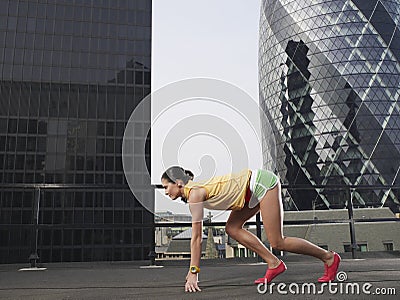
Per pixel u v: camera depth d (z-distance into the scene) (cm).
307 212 2277
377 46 4775
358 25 4828
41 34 3064
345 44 4800
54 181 2830
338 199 2269
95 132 2955
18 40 3023
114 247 2650
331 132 4625
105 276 246
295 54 5044
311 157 4644
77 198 2661
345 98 4662
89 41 3108
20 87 2947
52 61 3030
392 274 225
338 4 4931
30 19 3078
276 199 199
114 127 2986
